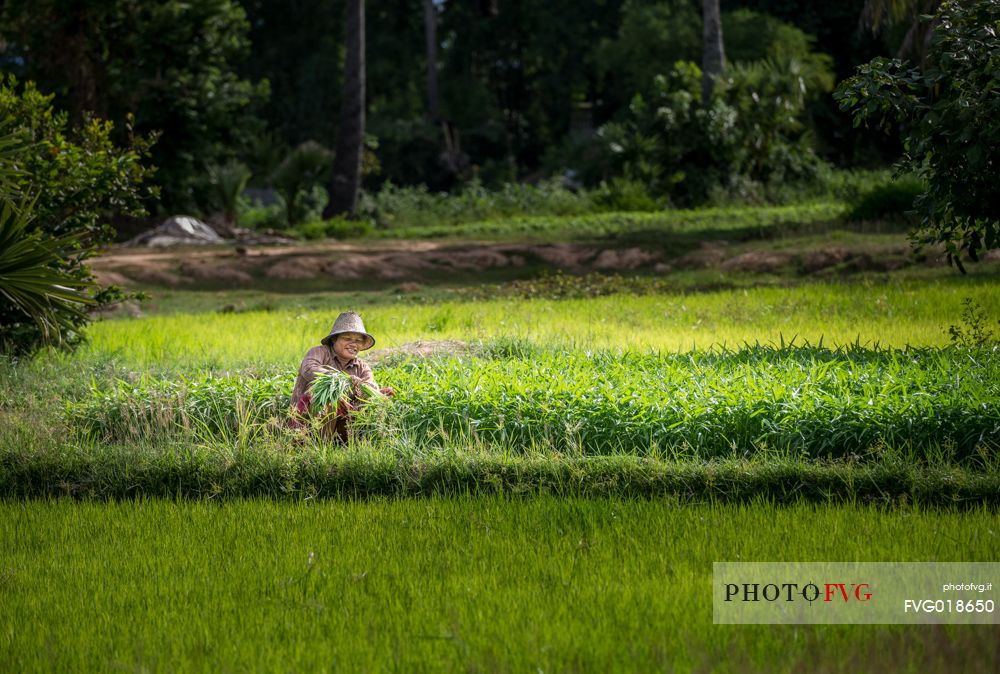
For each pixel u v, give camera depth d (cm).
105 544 1420
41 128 3080
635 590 1170
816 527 1414
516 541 1385
